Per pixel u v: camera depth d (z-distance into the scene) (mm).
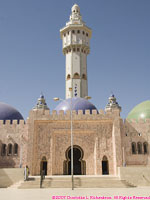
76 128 38250
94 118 38281
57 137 38500
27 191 23016
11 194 20312
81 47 60562
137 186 29094
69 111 38812
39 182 27875
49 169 36188
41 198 17219
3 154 37844
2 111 44281
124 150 37250
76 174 38938
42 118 38250
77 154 40094
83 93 58031
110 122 38594
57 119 38250
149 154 37625
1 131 38594
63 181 27875
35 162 36688
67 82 59312
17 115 45844
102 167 37062
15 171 30688
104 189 24906
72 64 59500
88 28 62812
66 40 61812
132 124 39219
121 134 37812
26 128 38500
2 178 30344
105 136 38031
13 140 38062
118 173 31469
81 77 58688
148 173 30688
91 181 28094
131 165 36781
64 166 37469
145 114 46031
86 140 38281
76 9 67750
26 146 37531
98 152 37219
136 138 38406
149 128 38938
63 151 37844
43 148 37344
